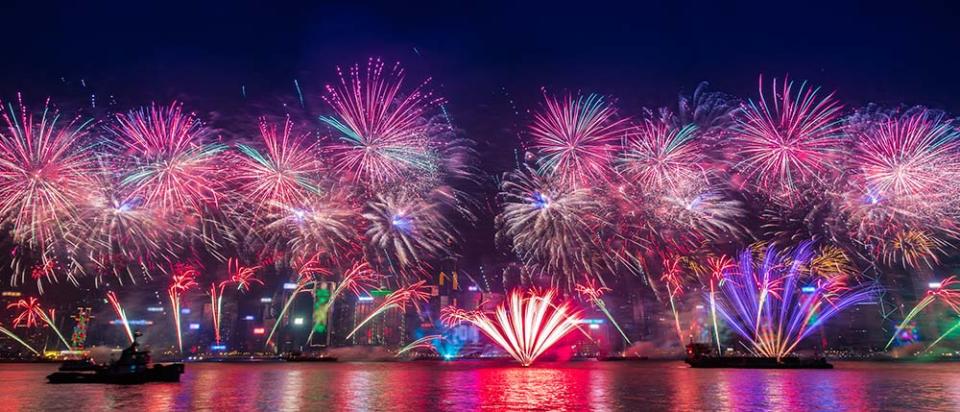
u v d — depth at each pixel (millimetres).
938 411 31609
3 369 100938
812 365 99938
